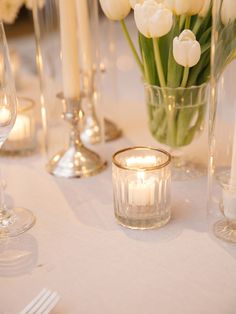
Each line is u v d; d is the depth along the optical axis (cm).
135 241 80
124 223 83
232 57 76
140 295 70
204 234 81
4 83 78
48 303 67
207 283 72
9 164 104
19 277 74
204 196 90
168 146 98
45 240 81
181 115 93
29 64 212
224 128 78
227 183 79
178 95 91
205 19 86
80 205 89
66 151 101
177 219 85
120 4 88
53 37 102
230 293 70
